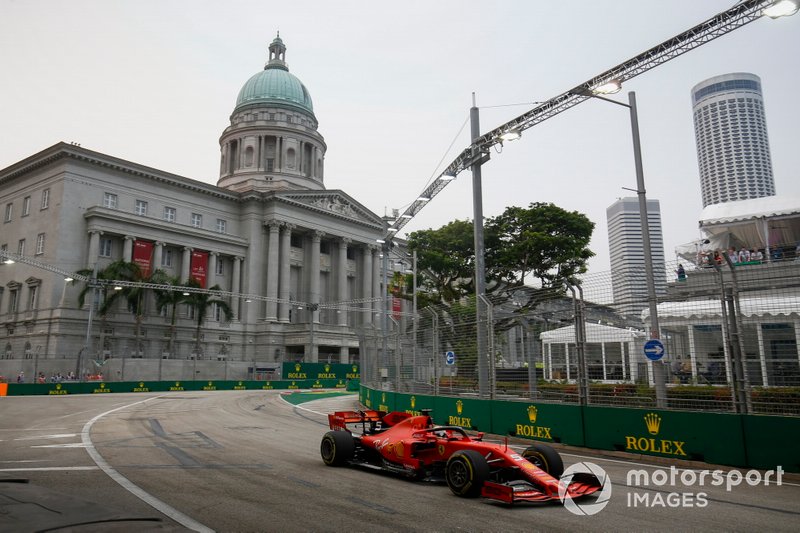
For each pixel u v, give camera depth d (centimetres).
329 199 8488
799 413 1151
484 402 1755
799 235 3722
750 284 1328
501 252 3653
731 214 3916
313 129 10075
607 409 1380
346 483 946
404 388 2394
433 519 718
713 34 1778
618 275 1448
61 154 6141
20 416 2277
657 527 693
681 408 1356
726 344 1232
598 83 2067
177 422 2061
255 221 7700
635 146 1839
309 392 4925
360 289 8931
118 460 1181
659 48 1884
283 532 657
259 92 9788
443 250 3934
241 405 3083
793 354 1199
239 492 870
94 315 5975
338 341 7800
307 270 8262
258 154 9162
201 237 7044
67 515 674
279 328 7438
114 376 5306
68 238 6072
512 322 1823
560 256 3484
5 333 6275
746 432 1133
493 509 772
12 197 6788
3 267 6594
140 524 656
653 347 1383
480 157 2375
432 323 2172
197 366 5884
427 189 3219
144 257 6481
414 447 970
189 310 6844
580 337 1487
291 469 1084
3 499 755
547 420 1530
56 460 1173
